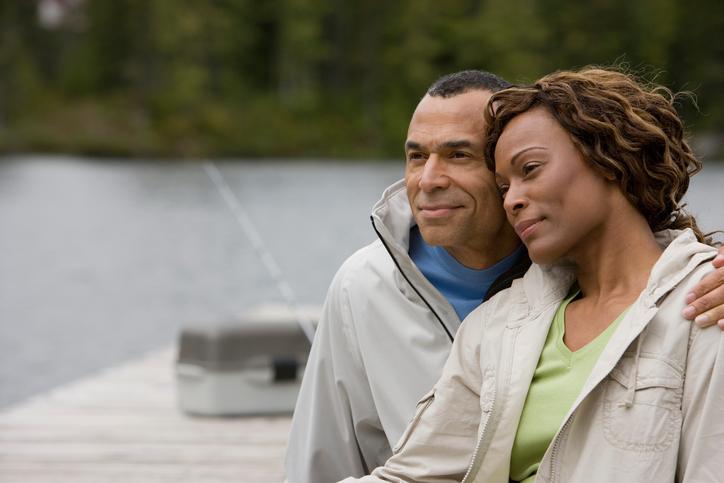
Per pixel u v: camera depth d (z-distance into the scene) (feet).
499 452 6.06
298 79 191.42
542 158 6.00
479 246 7.66
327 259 61.31
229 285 53.31
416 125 7.50
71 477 14.42
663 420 5.57
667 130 6.17
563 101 5.98
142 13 193.77
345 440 8.27
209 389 17.38
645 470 5.55
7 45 196.95
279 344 17.44
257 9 196.44
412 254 8.12
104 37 198.39
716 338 5.58
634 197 6.04
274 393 17.49
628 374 5.67
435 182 7.40
